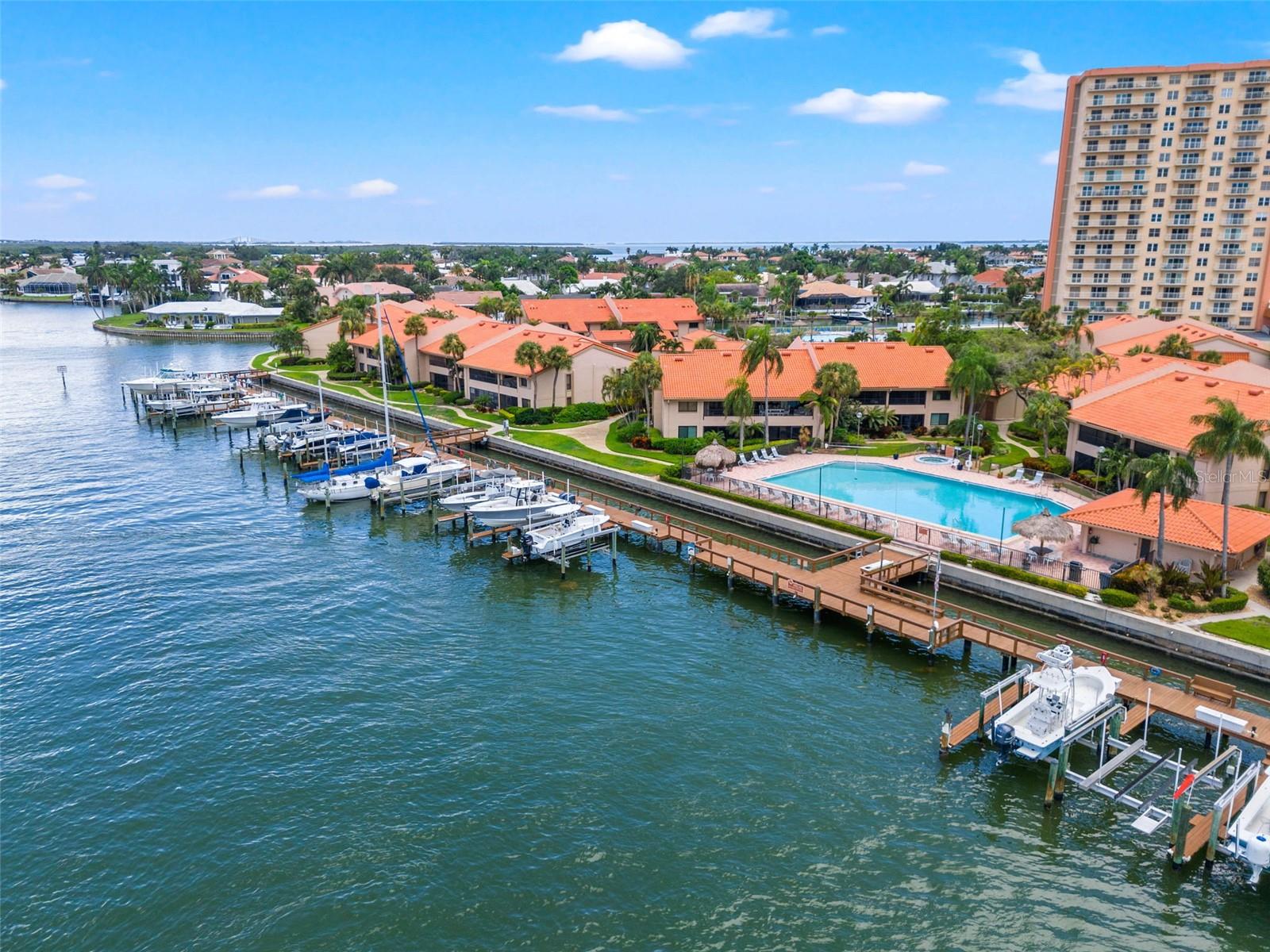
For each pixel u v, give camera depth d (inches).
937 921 1196.5
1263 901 1246.3
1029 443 3668.8
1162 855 1336.1
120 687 1791.3
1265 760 1486.2
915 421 3897.6
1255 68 5748.0
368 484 3117.6
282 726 1651.1
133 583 2345.0
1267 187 5856.3
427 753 1565.0
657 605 2256.4
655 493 3181.6
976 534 2573.8
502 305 6830.7
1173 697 1659.7
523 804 1423.5
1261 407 2699.3
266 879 1261.1
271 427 4045.3
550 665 1908.2
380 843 1331.2
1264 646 1830.7
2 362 6476.4
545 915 1194.6
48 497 3142.2
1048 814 1424.7
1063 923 1199.6
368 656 1941.4
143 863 1294.3
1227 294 6082.7
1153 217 6146.7
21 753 1563.7
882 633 2079.2
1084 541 2427.4
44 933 1171.3
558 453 3614.7
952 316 6008.9
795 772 1520.7
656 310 6929.1
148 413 4623.5
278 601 2244.1
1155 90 5979.3
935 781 1503.4
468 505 2797.7
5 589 2288.4
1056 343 4426.7
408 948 1140.5
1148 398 3024.1
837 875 1277.1
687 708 1727.4
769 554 2566.4
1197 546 2140.7
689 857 1307.8
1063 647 1616.6
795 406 3715.6
